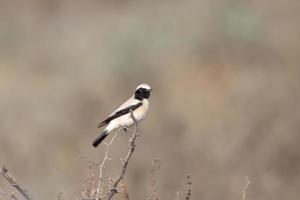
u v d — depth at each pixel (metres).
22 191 6.27
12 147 17.34
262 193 14.64
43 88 21.48
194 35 23.48
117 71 21.94
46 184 15.41
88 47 25.38
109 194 6.66
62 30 28.14
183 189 14.68
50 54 25.36
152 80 21.69
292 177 15.30
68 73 22.91
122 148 15.98
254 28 23.06
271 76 20.42
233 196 14.71
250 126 16.77
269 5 25.81
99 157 16.05
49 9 30.86
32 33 27.98
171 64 22.52
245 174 15.23
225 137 16.39
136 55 22.95
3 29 27.25
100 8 30.52
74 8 30.66
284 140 16.06
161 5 28.69
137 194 14.20
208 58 22.80
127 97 20.64
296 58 21.83
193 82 21.44
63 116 19.00
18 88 21.69
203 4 25.70
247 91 19.42
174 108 19.08
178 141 16.30
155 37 23.81
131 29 24.44
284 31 23.75
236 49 22.86
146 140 16.34
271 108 17.80
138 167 15.00
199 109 18.84
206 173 15.22
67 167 16.52
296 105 17.83
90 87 20.91
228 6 24.78
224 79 21.30
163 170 14.89
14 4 31.42
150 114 18.25
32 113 19.16
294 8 25.47
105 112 19.38
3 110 19.39
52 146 17.58
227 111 18.41
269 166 15.47
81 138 18.03
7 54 25.75
